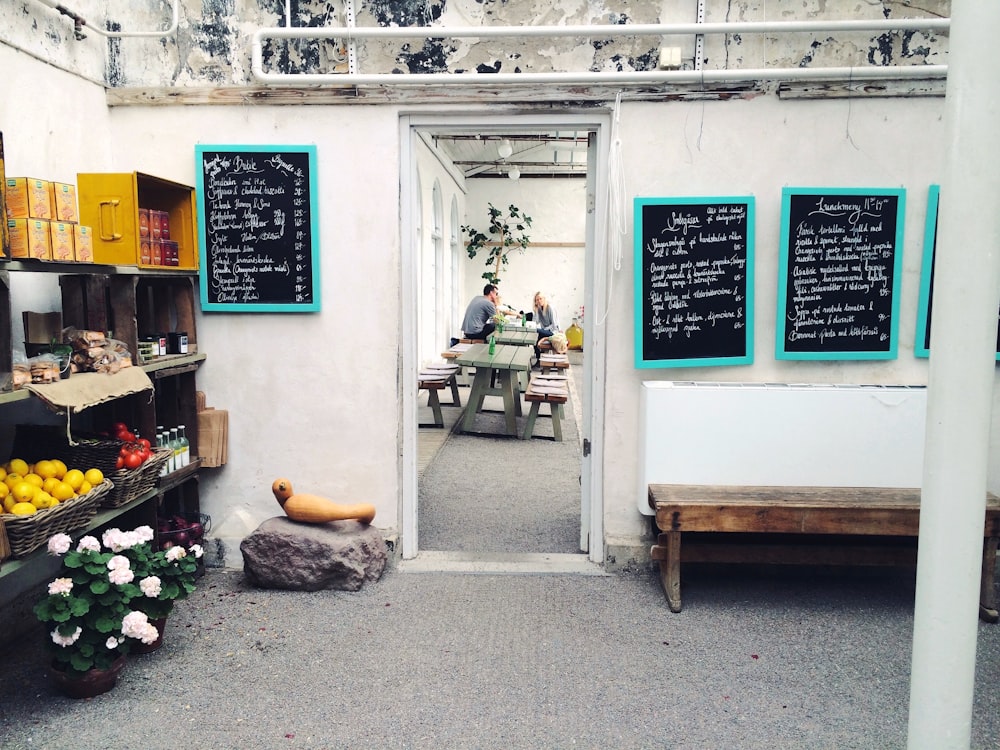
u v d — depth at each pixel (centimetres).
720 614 356
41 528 270
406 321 404
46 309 347
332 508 384
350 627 340
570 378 1179
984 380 194
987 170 189
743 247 382
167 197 389
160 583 295
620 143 381
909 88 372
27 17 324
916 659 206
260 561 376
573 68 381
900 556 369
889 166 378
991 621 350
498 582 390
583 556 423
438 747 255
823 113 376
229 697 284
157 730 264
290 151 385
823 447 379
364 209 392
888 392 377
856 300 383
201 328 401
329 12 384
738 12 376
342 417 404
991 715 274
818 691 290
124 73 388
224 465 408
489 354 800
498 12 382
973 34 187
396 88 383
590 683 295
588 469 420
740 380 394
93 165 377
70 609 272
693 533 403
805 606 365
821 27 362
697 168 381
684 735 262
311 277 393
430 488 566
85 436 341
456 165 1409
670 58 371
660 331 385
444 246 1279
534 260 1595
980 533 198
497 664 309
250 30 385
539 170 1535
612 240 383
